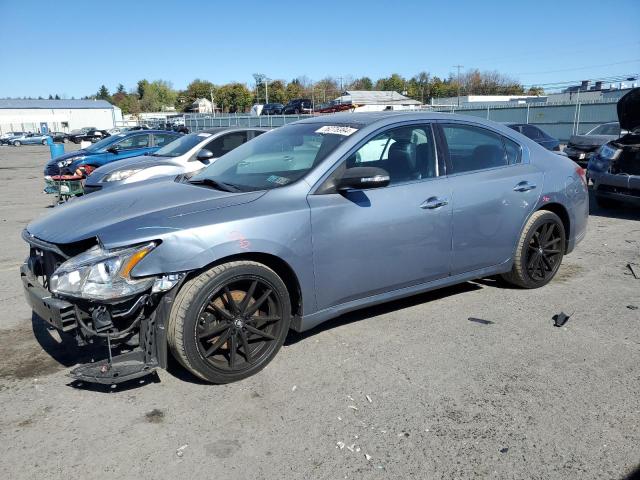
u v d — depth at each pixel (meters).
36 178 18.17
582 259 6.05
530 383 3.34
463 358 3.68
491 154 4.62
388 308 4.59
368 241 3.76
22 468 2.63
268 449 2.75
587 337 3.98
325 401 3.17
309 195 3.60
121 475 2.57
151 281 3.06
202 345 3.26
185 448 2.77
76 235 3.20
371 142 3.92
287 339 4.01
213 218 3.25
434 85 101.00
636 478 2.50
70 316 3.05
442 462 2.63
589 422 2.93
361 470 2.58
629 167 8.34
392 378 3.42
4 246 7.34
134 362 3.18
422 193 4.02
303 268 3.51
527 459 2.64
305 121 4.64
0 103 90.75
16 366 3.68
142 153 12.80
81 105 96.69
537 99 59.22
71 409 3.14
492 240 4.49
